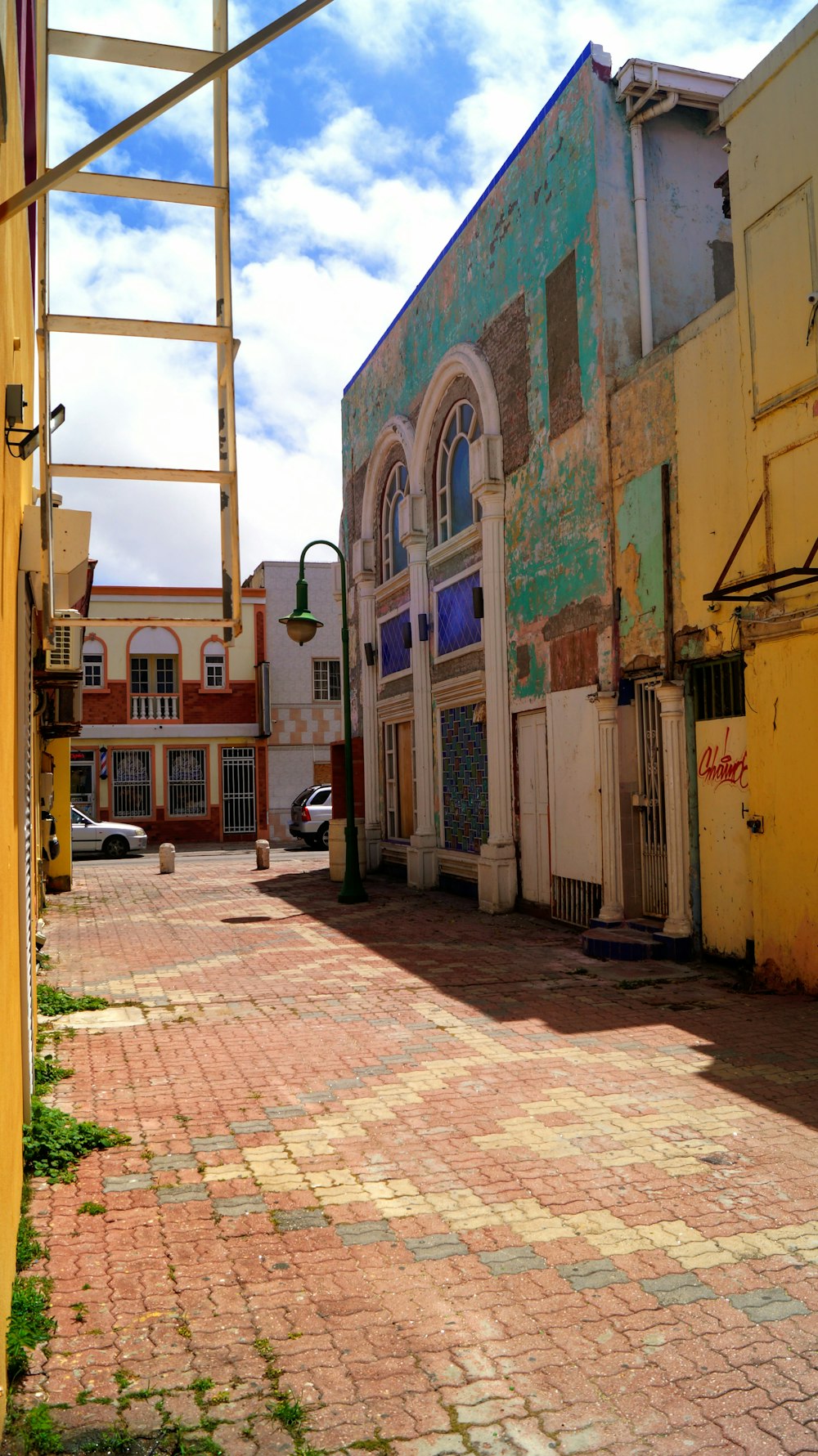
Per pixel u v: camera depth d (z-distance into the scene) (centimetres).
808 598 834
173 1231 439
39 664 997
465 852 1673
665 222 1209
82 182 512
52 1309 372
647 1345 342
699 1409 307
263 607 3594
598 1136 545
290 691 3609
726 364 962
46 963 1128
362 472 2255
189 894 1883
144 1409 311
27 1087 554
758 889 896
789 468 865
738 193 922
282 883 2045
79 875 2369
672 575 1045
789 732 859
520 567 1409
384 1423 303
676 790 1036
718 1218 441
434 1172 501
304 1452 290
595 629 1195
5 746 351
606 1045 727
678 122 1223
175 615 3531
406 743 2070
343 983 981
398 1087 641
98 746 3444
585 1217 445
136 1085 654
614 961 1040
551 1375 326
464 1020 813
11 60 345
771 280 878
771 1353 336
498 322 1474
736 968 968
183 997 927
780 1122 559
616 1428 299
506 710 1457
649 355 1093
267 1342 348
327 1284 389
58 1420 305
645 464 1099
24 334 493
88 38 495
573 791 1248
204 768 3544
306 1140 548
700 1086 627
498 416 1482
